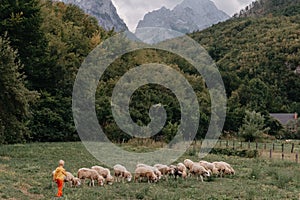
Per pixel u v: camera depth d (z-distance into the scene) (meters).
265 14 183.00
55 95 48.84
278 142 55.12
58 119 47.12
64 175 16.88
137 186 19.25
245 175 24.31
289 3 186.00
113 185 19.50
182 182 20.86
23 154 30.50
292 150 41.59
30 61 41.66
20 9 38.12
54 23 57.59
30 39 39.88
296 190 19.80
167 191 18.23
